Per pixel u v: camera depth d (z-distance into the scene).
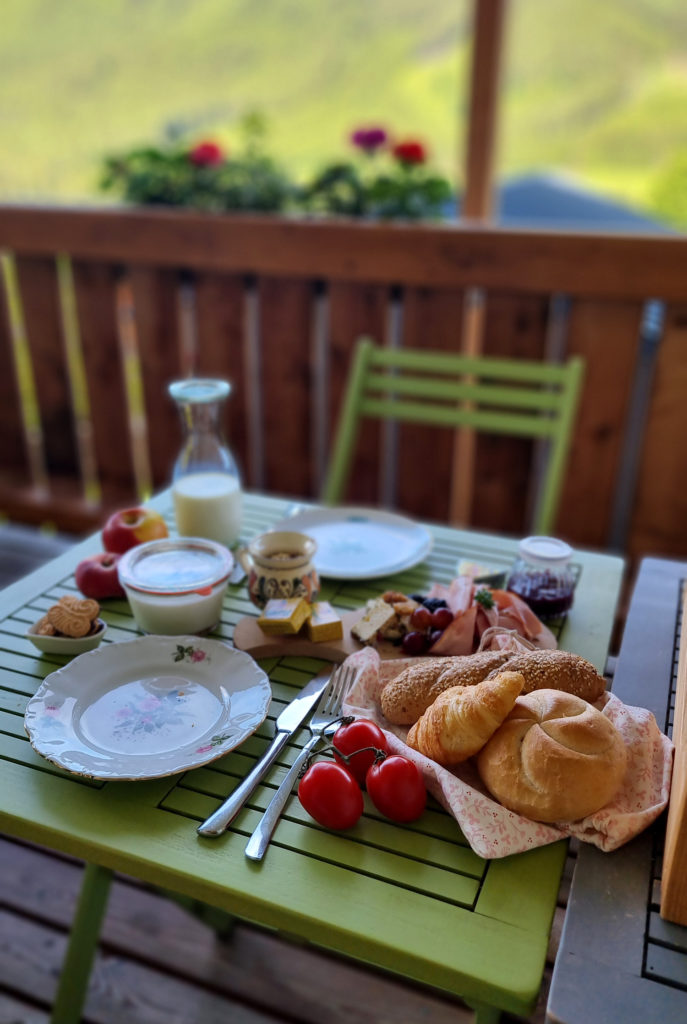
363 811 0.76
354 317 2.29
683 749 0.67
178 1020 1.34
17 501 2.88
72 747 0.80
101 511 2.78
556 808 0.70
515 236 2.03
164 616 1.02
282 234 2.22
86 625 1.00
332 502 1.89
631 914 0.66
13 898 1.53
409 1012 1.35
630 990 0.60
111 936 1.47
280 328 2.38
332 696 0.90
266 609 1.02
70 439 2.79
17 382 2.79
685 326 2.03
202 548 1.12
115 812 0.75
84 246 2.43
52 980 1.40
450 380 2.27
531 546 1.09
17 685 0.94
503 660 0.82
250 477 2.62
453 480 2.40
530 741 0.72
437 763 0.77
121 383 2.62
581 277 2.02
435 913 0.66
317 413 2.49
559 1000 0.59
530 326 2.15
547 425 1.73
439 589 1.10
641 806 0.74
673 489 2.19
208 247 2.31
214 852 0.71
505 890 0.68
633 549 2.30
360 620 1.02
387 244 2.14
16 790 0.78
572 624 1.09
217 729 0.83
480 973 0.61
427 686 0.83
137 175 2.42
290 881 0.68
